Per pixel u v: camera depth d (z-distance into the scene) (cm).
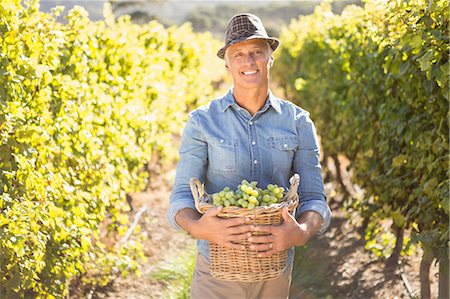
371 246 602
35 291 458
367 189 668
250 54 315
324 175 1070
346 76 749
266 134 324
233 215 295
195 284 328
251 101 322
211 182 329
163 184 1012
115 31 802
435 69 397
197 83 1050
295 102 1217
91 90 555
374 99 629
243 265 302
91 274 574
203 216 298
